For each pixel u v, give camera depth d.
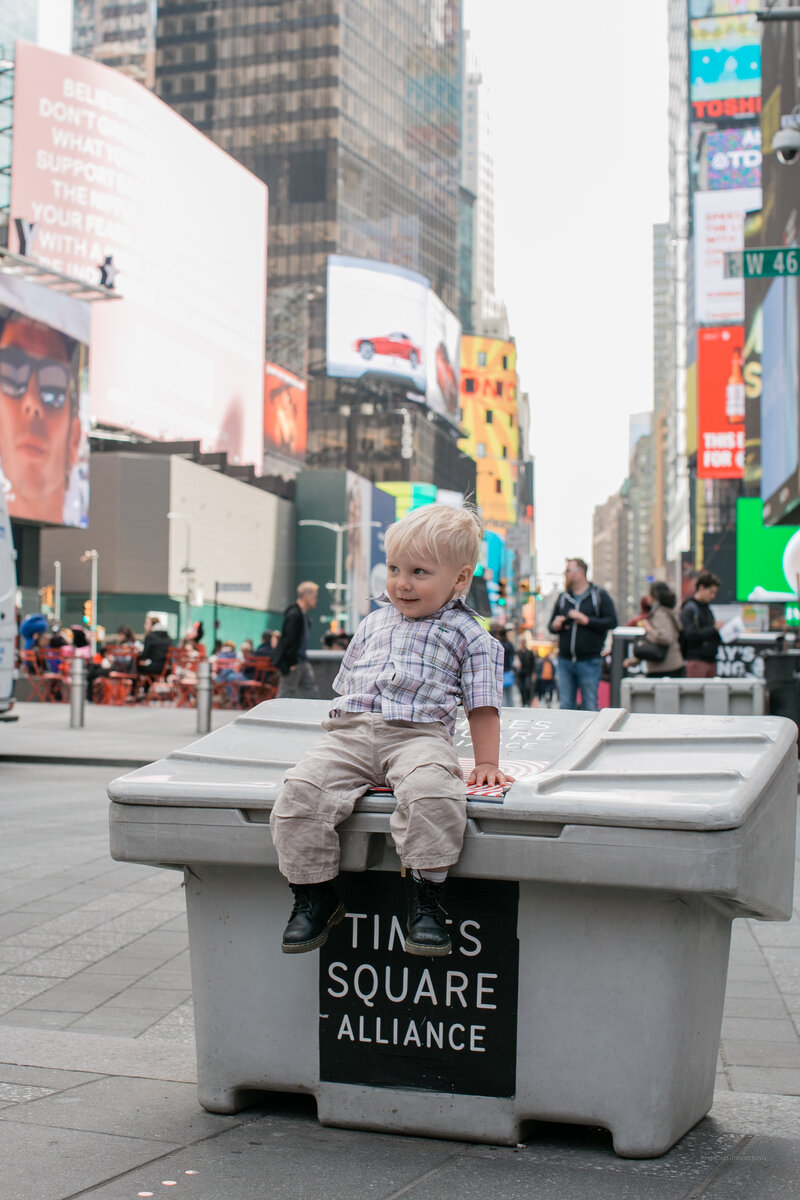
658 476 189.25
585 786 3.05
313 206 131.12
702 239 78.88
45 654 26.31
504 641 29.03
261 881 3.22
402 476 123.94
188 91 135.50
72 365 44.16
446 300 159.75
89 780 12.34
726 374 79.12
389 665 3.08
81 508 44.72
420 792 2.86
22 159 70.38
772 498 29.28
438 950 2.83
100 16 138.75
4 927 5.84
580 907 3.00
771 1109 3.42
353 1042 3.16
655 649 12.95
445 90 159.88
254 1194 2.72
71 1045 3.91
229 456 90.62
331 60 132.50
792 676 12.62
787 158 17.92
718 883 2.76
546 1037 3.03
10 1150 2.96
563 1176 2.86
